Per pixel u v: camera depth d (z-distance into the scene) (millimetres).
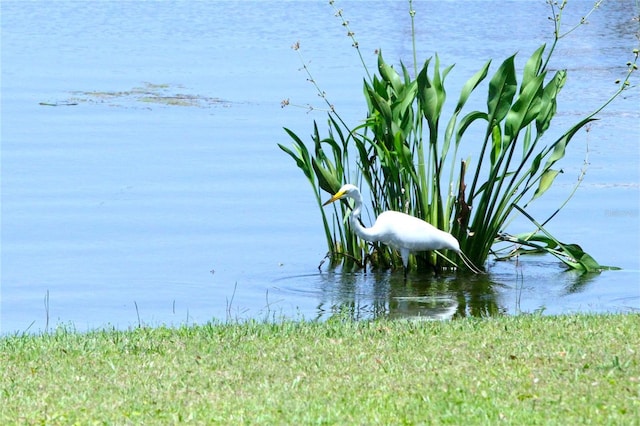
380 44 42625
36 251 18297
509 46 41156
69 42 44469
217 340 11617
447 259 16906
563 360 10211
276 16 52500
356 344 11234
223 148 25391
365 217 20328
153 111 29641
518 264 17672
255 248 18500
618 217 19953
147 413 8953
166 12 54688
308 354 10844
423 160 17156
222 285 16406
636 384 9398
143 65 38000
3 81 34375
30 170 23469
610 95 31000
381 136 17266
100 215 20391
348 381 9766
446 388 9430
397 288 16062
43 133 26875
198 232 19391
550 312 14328
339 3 57312
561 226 19547
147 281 16625
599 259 17641
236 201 21344
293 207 21062
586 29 45906
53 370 10422
